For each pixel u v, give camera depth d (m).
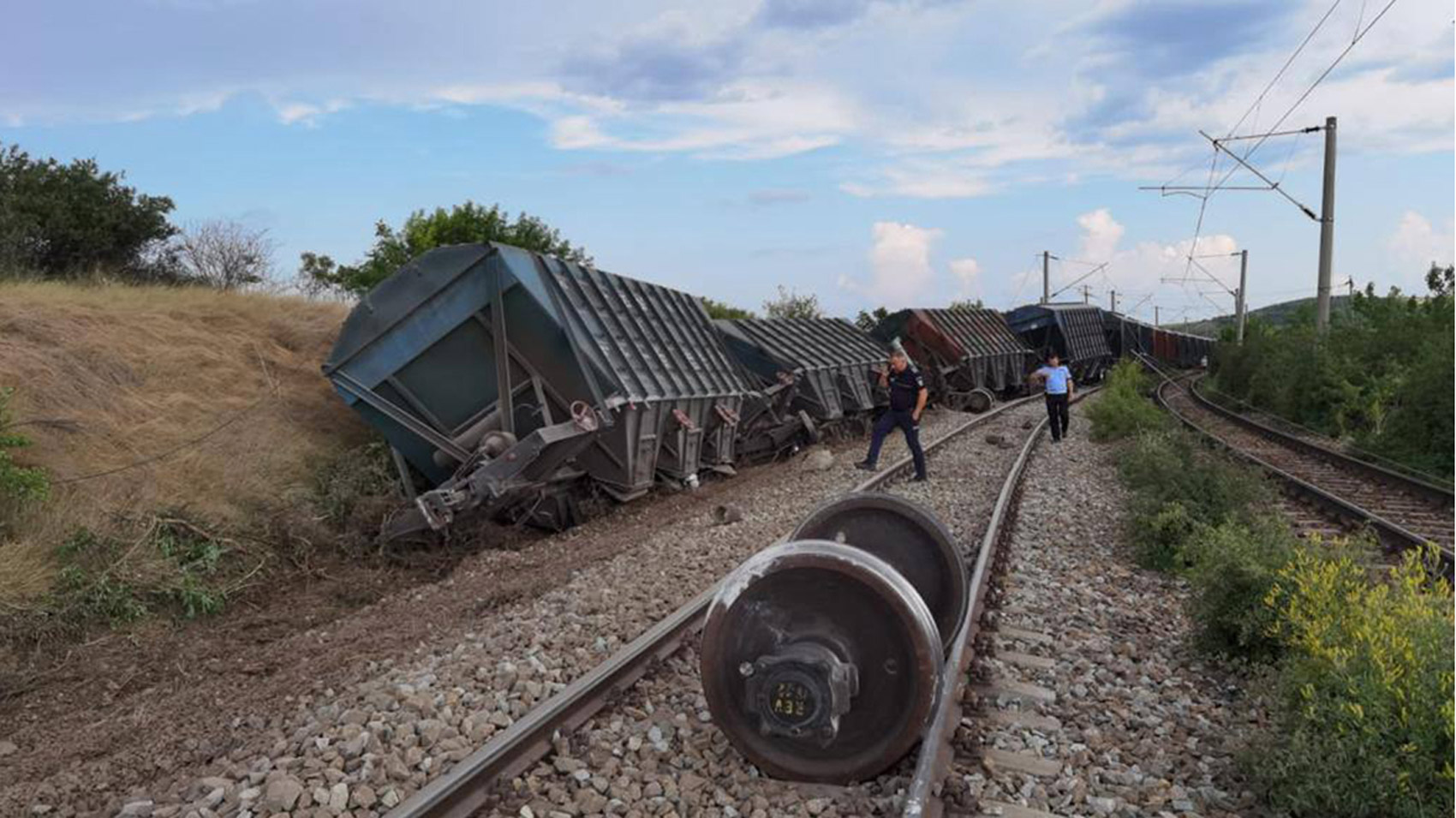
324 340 16.77
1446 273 36.47
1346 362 28.53
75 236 23.77
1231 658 6.94
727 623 5.09
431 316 12.24
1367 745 4.66
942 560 6.85
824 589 5.01
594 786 4.77
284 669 7.34
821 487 15.50
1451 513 14.10
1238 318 58.38
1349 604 6.17
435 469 12.55
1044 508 13.40
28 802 5.06
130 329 13.76
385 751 5.09
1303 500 14.88
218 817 4.53
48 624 8.05
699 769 5.04
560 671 6.41
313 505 11.70
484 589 9.44
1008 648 7.15
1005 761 5.11
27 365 11.06
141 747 5.77
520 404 12.43
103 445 10.78
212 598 9.19
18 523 8.91
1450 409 19.58
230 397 13.50
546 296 12.52
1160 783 5.02
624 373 13.79
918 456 16.05
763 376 21.78
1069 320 48.09
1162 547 10.42
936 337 34.69
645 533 12.34
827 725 4.80
